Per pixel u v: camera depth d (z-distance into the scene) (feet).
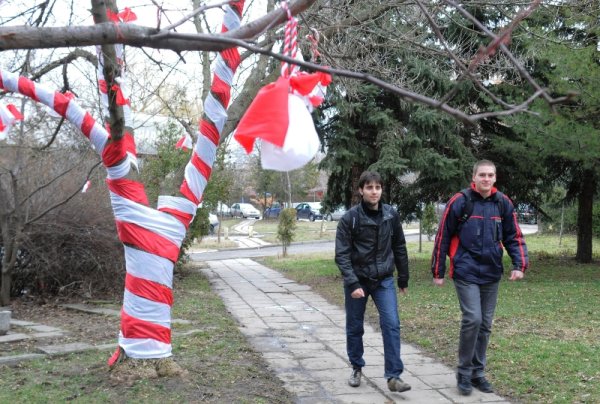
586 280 41.22
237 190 139.13
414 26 29.40
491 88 41.45
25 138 29.84
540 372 18.06
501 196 16.78
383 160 39.17
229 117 20.53
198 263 59.52
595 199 59.31
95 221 32.78
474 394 16.63
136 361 16.87
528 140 36.70
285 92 8.12
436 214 68.90
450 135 41.06
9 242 29.55
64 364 17.97
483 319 16.83
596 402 15.37
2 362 17.95
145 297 16.76
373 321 27.61
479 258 16.37
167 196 17.56
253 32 9.28
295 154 7.89
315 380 18.01
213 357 19.52
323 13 25.39
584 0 32.01
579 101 35.42
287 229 66.28
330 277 45.47
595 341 21.86
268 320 28.25
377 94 40.96
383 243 16.75
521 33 34.35
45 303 30.96
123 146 16.20
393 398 16.35
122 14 14.94
